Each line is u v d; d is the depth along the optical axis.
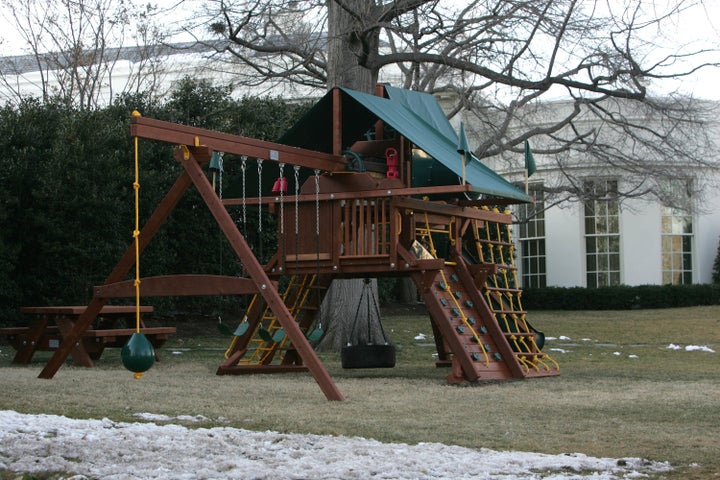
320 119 10.45
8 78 28.95
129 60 28.67
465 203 10.95
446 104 25.19
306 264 9.91
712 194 26.39
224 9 15.68
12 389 7.91
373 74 15.38
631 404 7.36
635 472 4.41
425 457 4.64
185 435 5.20
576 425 6.11
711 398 7.86
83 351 11.16
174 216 18.31
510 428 5.95
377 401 7.40
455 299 9.66
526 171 10.87
